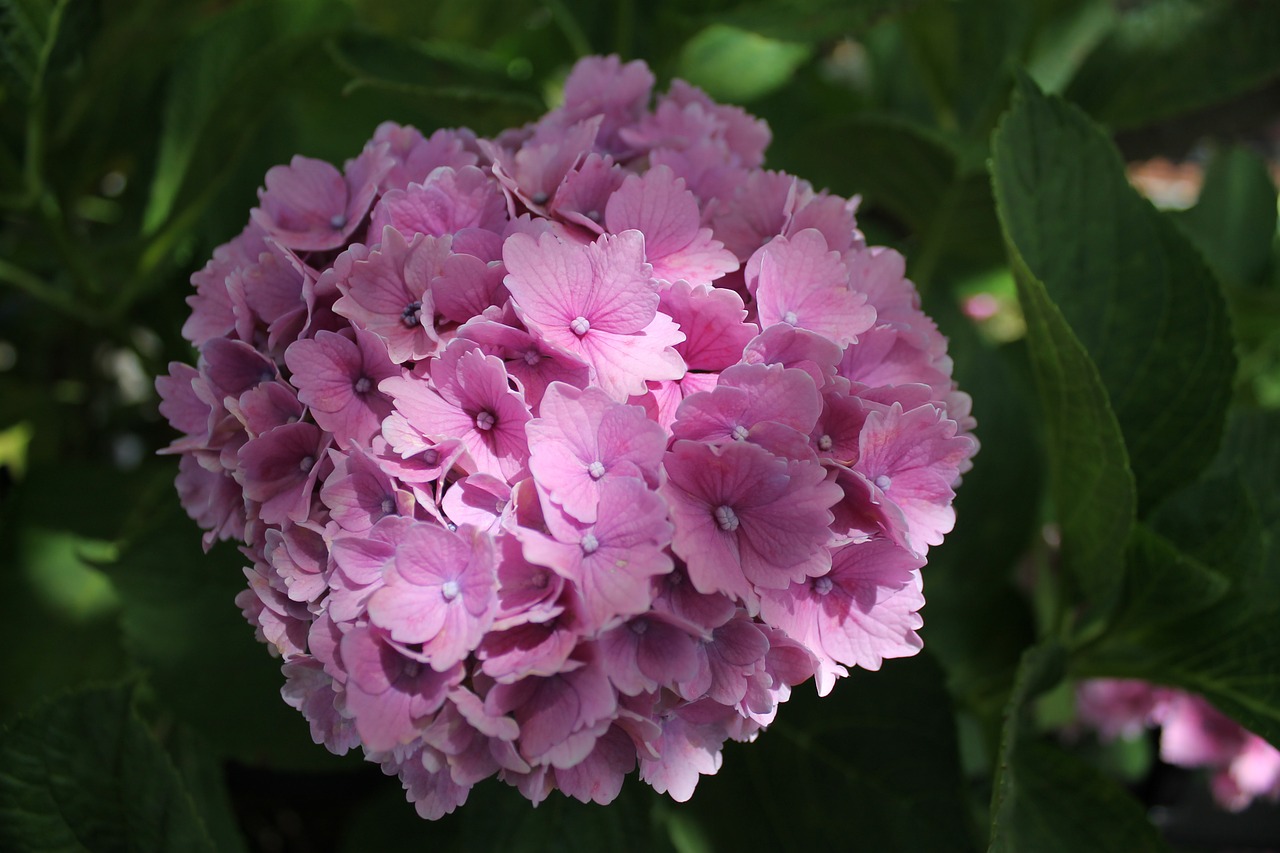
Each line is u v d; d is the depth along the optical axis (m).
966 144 0.63
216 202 0.62
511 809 0.53
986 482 0.61
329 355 0.45
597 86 0.50
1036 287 0.51
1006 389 0.61
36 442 0.70
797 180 0.49
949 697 0.53
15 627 0.61
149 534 0.57
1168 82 0.68
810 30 0.59
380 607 0.43
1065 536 0.56
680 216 0.46
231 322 0.48
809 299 0.46
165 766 0.52
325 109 0.63
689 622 0.43
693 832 0.55
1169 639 0.57
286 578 0.44
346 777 0.65
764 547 0.44
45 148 0.63
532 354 0.45
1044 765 0.55
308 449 0.46
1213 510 0.56
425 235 0.45
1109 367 0.56
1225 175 0.75
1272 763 0.73
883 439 0.45
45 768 0.52
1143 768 0.81
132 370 0.82
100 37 0.62
